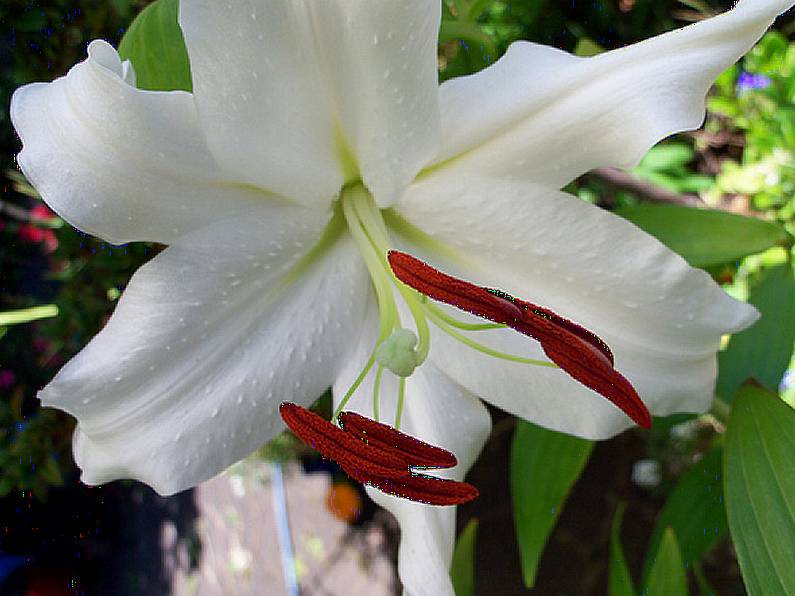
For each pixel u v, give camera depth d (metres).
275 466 0.66
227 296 0.18
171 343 0.18
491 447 0.51
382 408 0.21
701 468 0.29
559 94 0.18
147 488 0.54
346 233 0.21
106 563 0.66
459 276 0.20
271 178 0.18
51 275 0.34
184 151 0.17
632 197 0.40
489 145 0.18
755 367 0.28
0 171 0.33
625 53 0.17
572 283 0.19
